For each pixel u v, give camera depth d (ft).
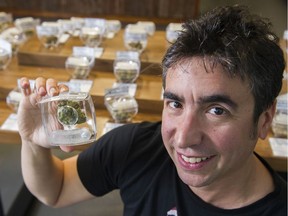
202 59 1.02
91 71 2.99
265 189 1.29
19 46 3.13
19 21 3.39
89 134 1.35
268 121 1.20
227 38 1.03
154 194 1.45
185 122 1.09
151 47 3.20
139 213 1.52
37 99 1.38
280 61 1.09
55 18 5.47
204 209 1.33
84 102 1.34
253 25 1.07
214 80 1.02
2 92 2.73
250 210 1.27
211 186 1.28
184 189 1.38
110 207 3.26
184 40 1.06
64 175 1.73
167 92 1.11
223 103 1.04
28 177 1.65
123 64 2.77
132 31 3.13
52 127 1.34
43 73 2.91
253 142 1.18
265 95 1.07
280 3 8.10
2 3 5.53
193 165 1.16
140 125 1.65
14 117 2.53
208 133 1.09
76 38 3.34
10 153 3.68
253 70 1.02
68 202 1.74
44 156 1.57
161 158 1.49
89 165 1.66
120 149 1.58
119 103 2.46
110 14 5.55
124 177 1.56
